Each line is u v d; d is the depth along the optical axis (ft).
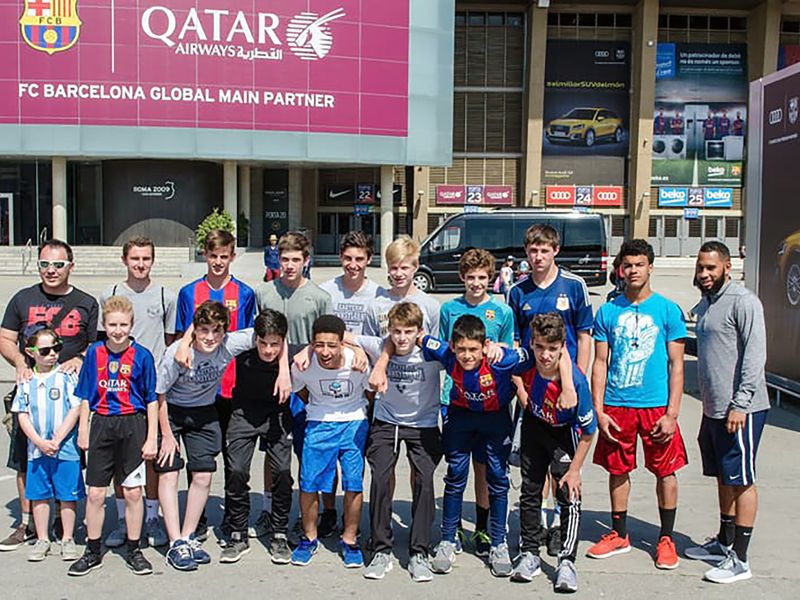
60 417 16.14
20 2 105.91
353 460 16.21
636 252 16.26
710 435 16.21
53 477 16.21
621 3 138.00
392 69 114.83
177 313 18.34
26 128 107.55
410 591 14.83
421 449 16.15
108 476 15.75
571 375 15.19
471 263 17.33
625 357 16.38
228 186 115.65
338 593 14.71
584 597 14.57
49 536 17.61
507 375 15.69
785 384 30.40
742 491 15.48
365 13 113.09
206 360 16.20
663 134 142.10
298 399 17.48
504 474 16.12
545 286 17.99
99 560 15.85
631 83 140.87
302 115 112.27
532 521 15.87
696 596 14.60
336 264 134.21
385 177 121.39
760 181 32.71
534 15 136.26
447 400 17.84
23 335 17.49
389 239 123.03
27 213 124.98
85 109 107.86
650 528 18.28
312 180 140.77
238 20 109.50
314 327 15.92
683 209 142.61
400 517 19.02
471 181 142.51
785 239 30.60
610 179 142.20
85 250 109.40
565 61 140.15
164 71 108.58
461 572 15.81
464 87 141.18
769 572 15.67
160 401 16.19
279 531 16.49
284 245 17.81
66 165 120.78
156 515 17.40
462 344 15.26
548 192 140.56
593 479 21.97
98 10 106.83
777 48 138.41
